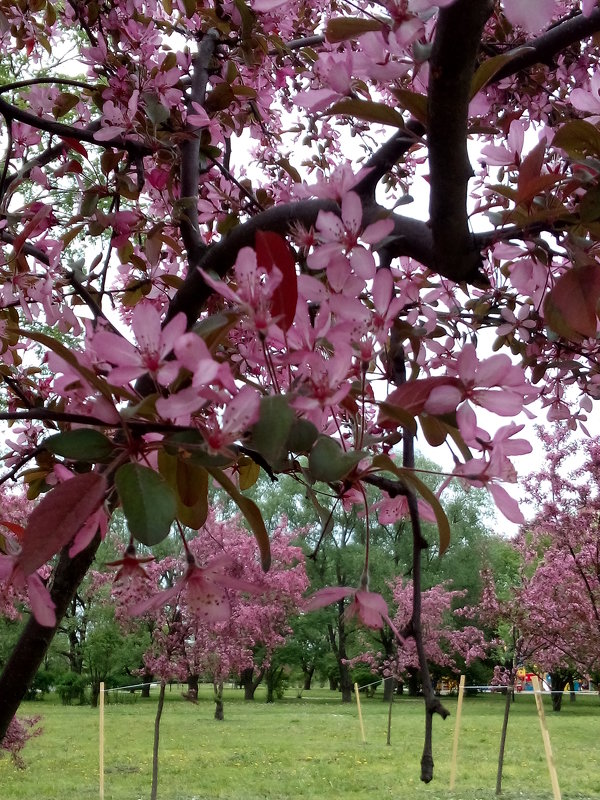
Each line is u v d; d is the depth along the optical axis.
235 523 10.68
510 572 28.45
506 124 1.93
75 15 2.63
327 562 26.62
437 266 1.05
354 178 1.19
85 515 0.74
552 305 0.92
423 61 0.83
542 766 11.00
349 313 0.88
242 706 26.48
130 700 28.27
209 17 2.43
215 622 0.91
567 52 2.43
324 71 1.08
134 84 2.36
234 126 2.94
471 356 0.91
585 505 8.77
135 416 0.79
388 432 0.99
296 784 9.28
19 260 2.11
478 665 31.88
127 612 0.89
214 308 2.16
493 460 0.93
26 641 1.60
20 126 2.72
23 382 2.62
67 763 10.98
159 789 8.87
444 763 11.23
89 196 2.22
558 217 0.94
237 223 2.42
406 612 16.48
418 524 1.06
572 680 24.73
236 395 0.73
